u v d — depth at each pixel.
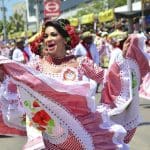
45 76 4.15
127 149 4.48
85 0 76.56
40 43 4.73
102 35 23.22
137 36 6.49
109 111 5.63
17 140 9.19
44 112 4.21
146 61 6.48
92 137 4.29
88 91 4.27
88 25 37.94
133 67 6.40
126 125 5.83
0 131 4.68
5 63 4.05
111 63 5.99
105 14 32.38
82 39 16.17
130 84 5.79
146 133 9.56
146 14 24.73
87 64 4.58
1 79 4.26
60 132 4.25
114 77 5.80
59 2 18.25
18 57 16.88
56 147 4.30
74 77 4.51
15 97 4.63
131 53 6.43
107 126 4.37
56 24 4.47
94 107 4.33
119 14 25.16
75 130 4.24
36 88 4.15
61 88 4.19
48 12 18.30
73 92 4.21
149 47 14.07
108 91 5.69
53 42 4.48
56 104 4.20
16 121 4.64
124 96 5.71
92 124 4.30
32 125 4.26
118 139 4.39
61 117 4.22
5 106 4.63
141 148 8.48
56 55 4.50
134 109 5.89
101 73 4.62
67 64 4.52
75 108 4.25
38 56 4.65
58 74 4.48
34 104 4.20
